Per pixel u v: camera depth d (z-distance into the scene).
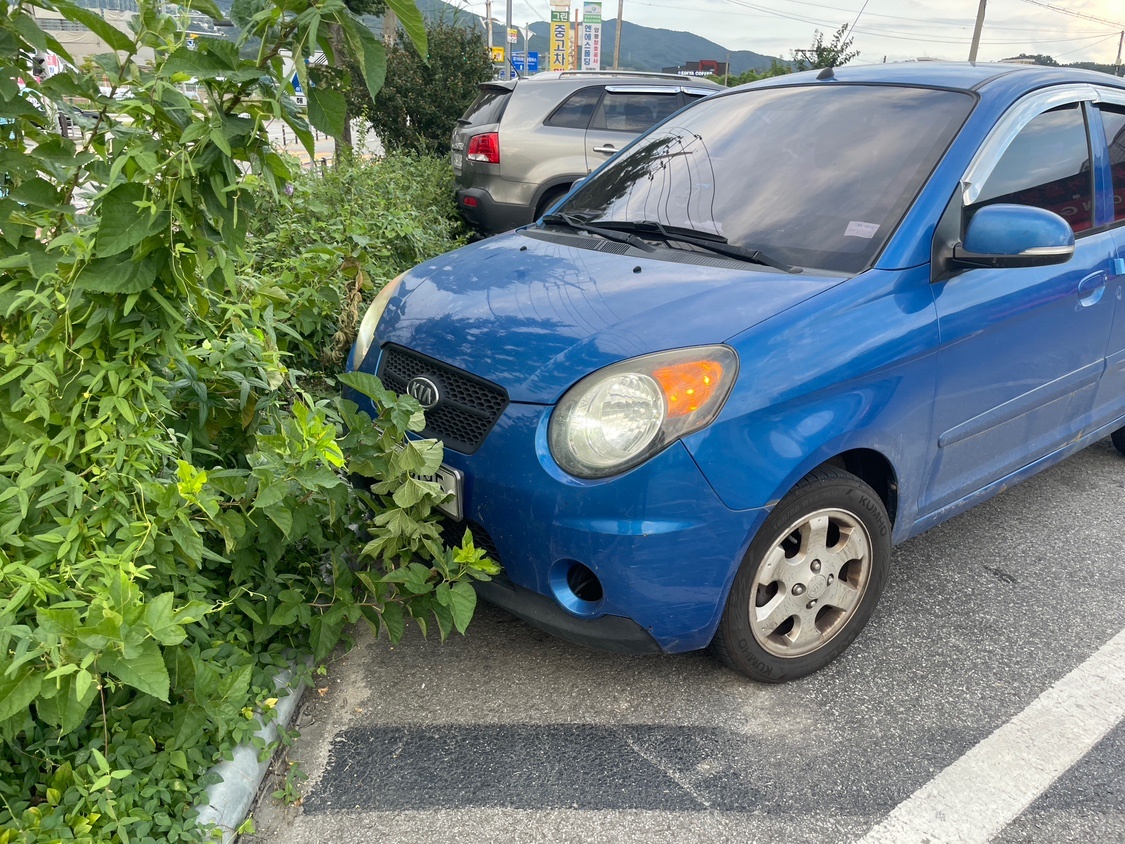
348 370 3.15
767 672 2.69
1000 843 2.20
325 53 1.91
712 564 2.36
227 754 2.20
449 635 2.98
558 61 39.72
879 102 3.32
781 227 2.99
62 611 1.61
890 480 2.80
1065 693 2.78
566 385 2.40
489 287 2.93
